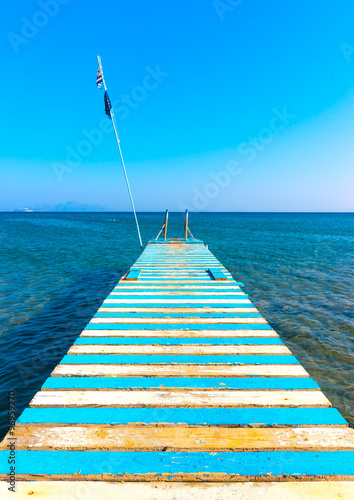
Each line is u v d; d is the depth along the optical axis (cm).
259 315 520
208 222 9319
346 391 584
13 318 951
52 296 1202
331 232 4944
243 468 207
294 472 204
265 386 307
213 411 269
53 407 275
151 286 729
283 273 1652
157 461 214
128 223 8400
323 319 957
